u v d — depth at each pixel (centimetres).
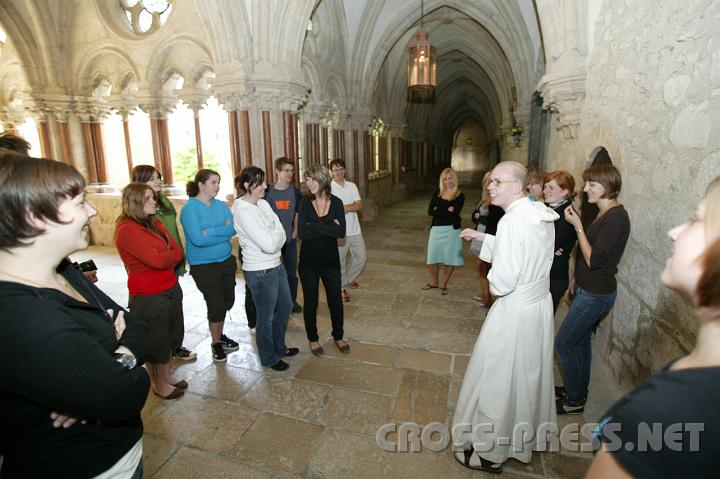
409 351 358
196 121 677
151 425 261
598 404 276
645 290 257
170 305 272
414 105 1761
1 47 762
